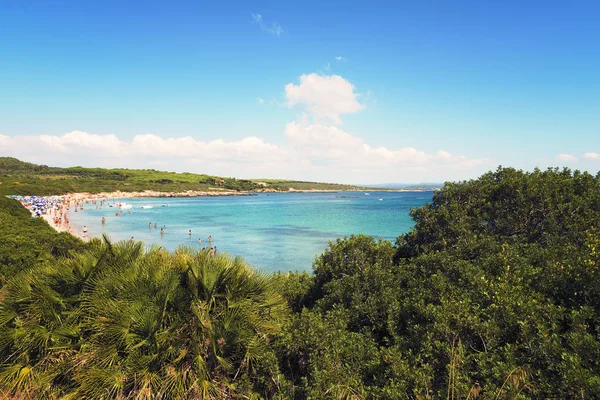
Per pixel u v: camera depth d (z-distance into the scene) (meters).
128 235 45.12
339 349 4.95
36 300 5.77
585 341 3.81
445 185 9.45
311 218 64.62
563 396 3.51
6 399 5.18
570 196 7.90
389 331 5.58
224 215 71.69
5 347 5.49
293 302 8.80
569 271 5.20
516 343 4.33
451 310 4.82
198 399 5.07
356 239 8.38
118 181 155.38
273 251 33.88
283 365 5.52
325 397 4.18
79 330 5.49
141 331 5.25
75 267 6.32
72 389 5.15
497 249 6.86
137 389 5.03
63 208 77.94
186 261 6.50
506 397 3.57
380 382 4.59
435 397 3.95
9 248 12.97
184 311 5.58
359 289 6.82
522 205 7.83
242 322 5.59
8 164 171.50
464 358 4.23
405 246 9.08
